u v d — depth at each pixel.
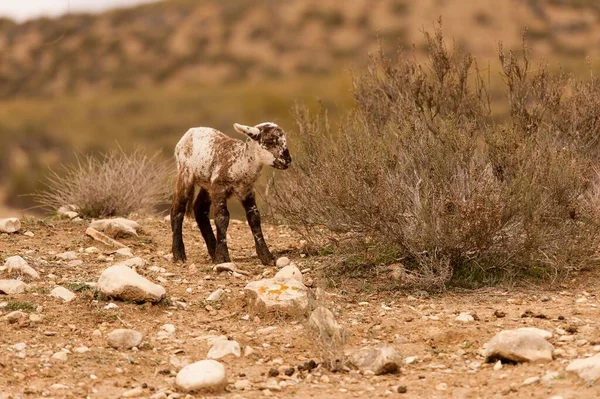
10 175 69.94
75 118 90.06
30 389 9.83
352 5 127.44
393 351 10.55
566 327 11.48
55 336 11.48
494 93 51.66
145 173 21.64
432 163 14.51
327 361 10.64
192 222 19.50
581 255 14.30
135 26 131.38
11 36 130.88
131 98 98.50
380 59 19.31
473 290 13.72
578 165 15.46
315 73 113.75
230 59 121.00
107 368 10.55
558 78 18.45
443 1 120.56
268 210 17.67
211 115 91.12
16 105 98.06
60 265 14.90
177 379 9.97
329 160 15.61
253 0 133.25
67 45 127.19
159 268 15.01
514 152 14.65
